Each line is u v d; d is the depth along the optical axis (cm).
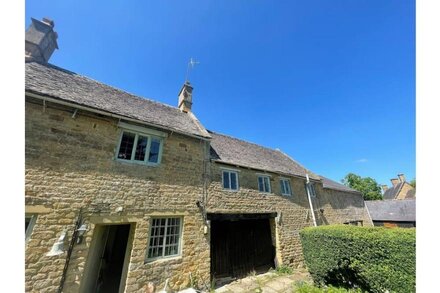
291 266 1051
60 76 771
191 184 829
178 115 1072
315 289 476
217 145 1144
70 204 566
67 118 625
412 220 2195
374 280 524
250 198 1024
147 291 602
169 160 799
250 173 1091
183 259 712
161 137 813
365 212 2080
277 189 1196
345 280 590
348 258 582
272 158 1489
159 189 736
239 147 1321
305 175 1439
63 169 580
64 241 534
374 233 546
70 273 527
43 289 486
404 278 472
